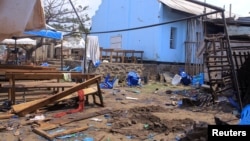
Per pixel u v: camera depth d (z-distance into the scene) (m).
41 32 13.03
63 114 8.68
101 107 10.20
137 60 22.06
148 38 22.03
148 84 18.89
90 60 17.62
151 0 21.70
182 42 22.58
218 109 10.45
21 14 2.96
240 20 15.47
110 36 25.80
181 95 14.23
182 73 20.14
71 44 23.42
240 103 7.51
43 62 23.03
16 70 11.59
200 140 5.62
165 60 21.80
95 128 7.34
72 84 10.49
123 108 10.15
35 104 8.64
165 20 21.47
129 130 7.20
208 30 17.97
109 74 19.05
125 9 24.11
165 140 6.47
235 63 12.55
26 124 7.41
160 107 10.53
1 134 6.57
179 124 7.90
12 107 8.52
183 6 22.16
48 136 6.34
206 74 16.22
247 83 11.41
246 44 14.12
